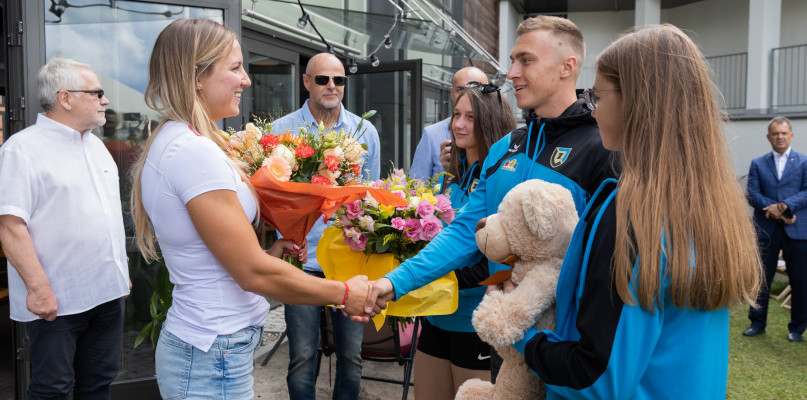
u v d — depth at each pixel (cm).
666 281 104
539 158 175
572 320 123
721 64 1385
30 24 301
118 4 333
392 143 577
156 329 336
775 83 1212
